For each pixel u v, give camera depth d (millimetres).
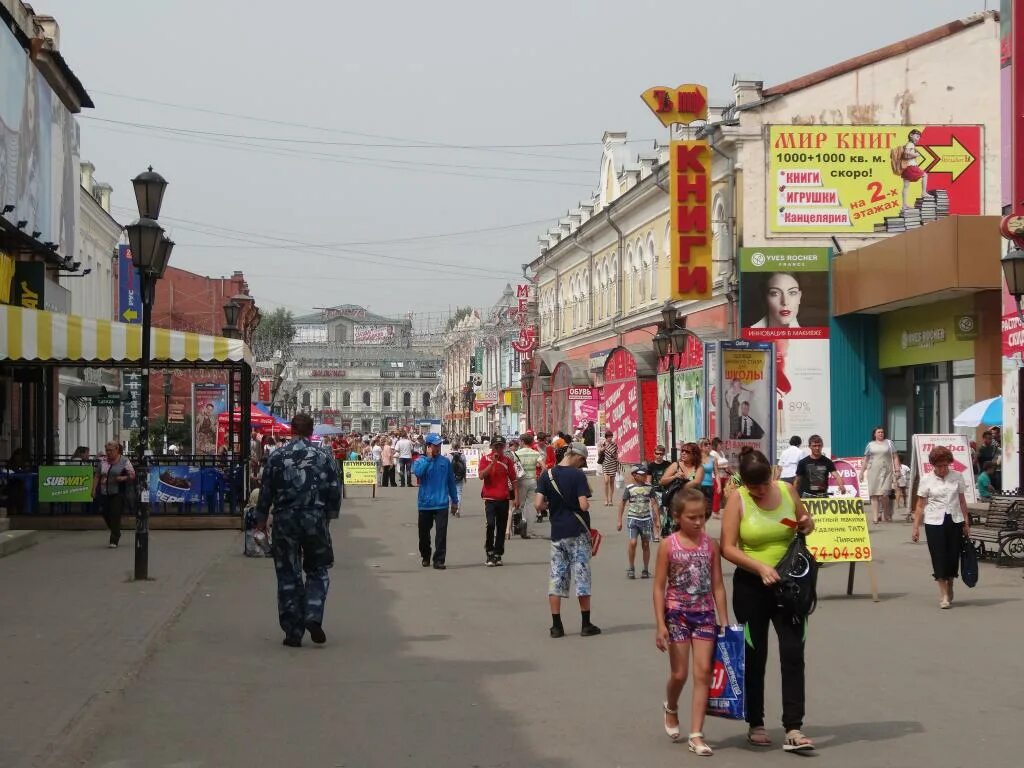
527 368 63500
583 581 12312
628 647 11586
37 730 7883
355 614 13828
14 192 25562
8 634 11719
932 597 15148
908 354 32750
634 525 17500
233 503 25203
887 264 31047
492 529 19172
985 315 28812
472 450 52906
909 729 8227
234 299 35156
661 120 36781
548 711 8820
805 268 34594
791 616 7727
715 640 7797
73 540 22219
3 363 24656
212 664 10641
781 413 34500
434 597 15398
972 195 35656
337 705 9016
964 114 35625
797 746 7578
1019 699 9172
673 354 28344
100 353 24203
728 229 35969
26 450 27062
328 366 163875
